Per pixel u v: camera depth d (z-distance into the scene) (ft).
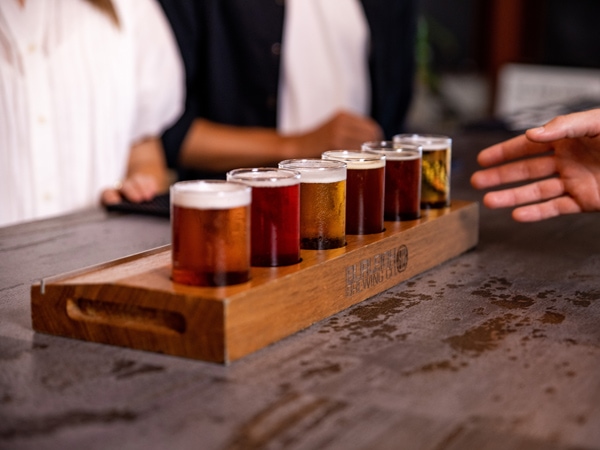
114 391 2.73
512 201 4.90
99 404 2.63
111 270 3.37
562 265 4.52
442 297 3.87
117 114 7.13
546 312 3.64
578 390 2.76
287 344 3.19
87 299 3.23
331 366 2.96
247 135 9.18
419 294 3.92
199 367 2.95
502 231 5.43
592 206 4.79
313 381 2.82
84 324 3.22
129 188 6.21
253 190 3.35
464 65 19.56
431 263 4.43
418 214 4.43
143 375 2.87
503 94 18.58
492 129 10.40
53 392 2.73
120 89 7.11
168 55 7.67
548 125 4.37
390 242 3.98
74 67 6.82
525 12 18.89
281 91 9.53
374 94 9.93
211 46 9.19
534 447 2.35
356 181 3.98
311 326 3.42
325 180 3.65
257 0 9.19
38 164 6.74
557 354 3.10
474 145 9.27
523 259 4.67
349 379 2.84
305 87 9.55
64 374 2.88
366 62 9.80
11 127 6.64
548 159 4.90
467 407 2.61
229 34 9.30
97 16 7.02
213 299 2.93
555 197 4.91
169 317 3.08
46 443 2.37
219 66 9.30
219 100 9.42
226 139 9.11
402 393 2.72
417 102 18.79
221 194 3.03
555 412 2.58
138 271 3.33
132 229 5.31
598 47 18.31
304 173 3.66
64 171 6.90
